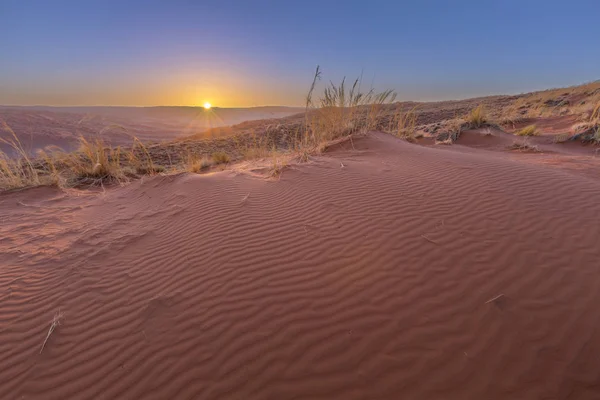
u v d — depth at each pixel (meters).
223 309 2.53
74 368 2.20
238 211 4.32
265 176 5.76
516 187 4.14
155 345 2.29
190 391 1.94
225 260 3.17
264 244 3.38
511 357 1.96
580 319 2.14
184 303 2.66
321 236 3.39
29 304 2.95
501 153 8.76
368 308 2.39
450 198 3.94
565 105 18.95
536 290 2.41
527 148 9.02
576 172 5.49
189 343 2.27
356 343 2.13
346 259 2.96
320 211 3.99
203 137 25.91
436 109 34.06
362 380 1.91
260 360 2.08
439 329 2.18
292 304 2.49
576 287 2.40
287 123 23.27
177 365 2.11
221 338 2.27
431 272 2.69
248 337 2.25
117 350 2.30
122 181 9.05
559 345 2.00
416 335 2.15
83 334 2.50
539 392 1.76
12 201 7.13
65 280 3.29
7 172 8.61
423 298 2.44
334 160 6.36
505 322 2.18
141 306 2.71
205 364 2.09
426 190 4.23
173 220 4.48
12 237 4.77
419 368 1.95
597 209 3.48
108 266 3.48
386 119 14.42
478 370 1.90
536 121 14.52
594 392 1.74
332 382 1.91
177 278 3.02
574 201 3.70
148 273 3.21
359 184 4.71
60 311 2.79
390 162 5.83
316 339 2.18
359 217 3.70
